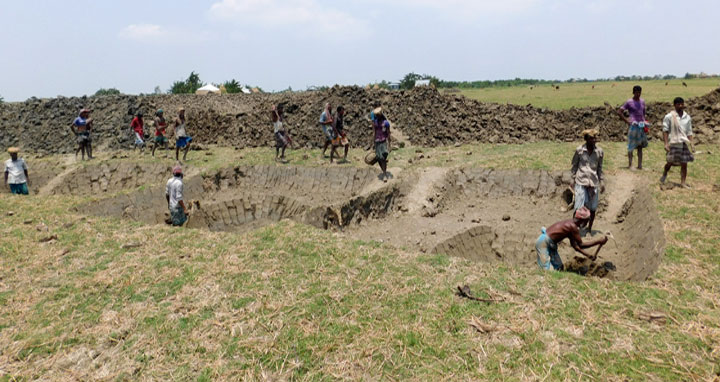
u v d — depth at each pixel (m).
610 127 17.34
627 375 3.79
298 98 23.31
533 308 4.89
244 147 19.03
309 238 7.27
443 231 10.52
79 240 7.66
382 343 4.39
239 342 4.50
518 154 14.66
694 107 16.84
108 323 5.01
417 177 13.36
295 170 15.19
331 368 4.07
